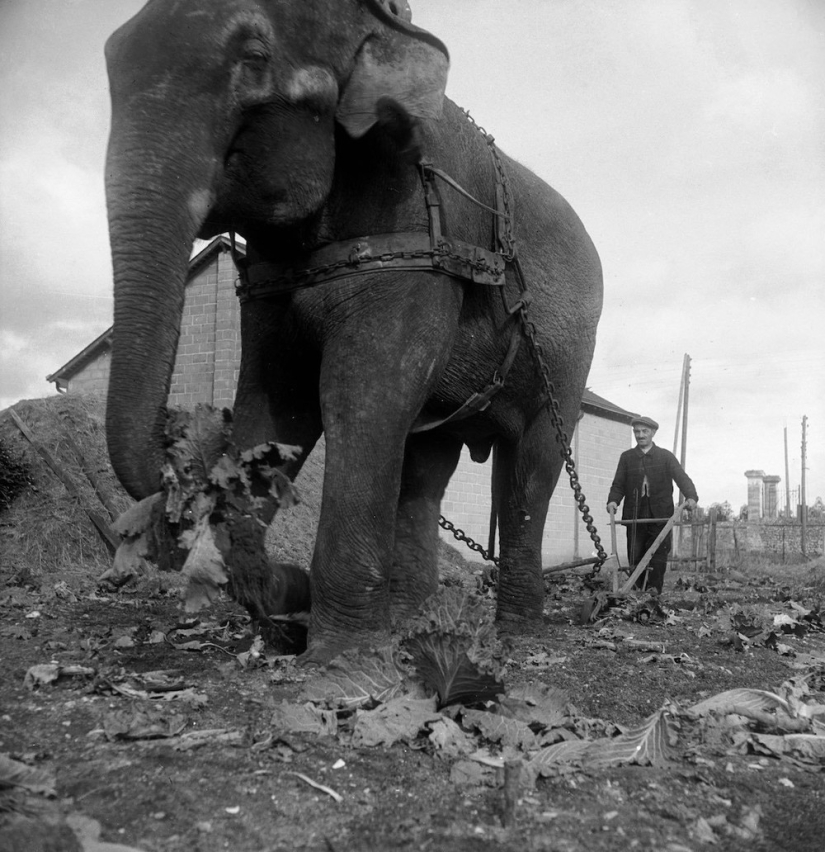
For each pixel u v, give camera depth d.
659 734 3.21
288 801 2.58
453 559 14.19
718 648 5.86
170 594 7.75
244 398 4.90
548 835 2.44
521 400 6.06
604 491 25.53
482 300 5.30
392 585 5.66
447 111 5.22
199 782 2.66
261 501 3.79
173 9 3.98
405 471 5.85
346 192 4.51
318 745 3.02
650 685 4.45
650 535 10.89
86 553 10.52
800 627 6.98
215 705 3.48
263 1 4.13
